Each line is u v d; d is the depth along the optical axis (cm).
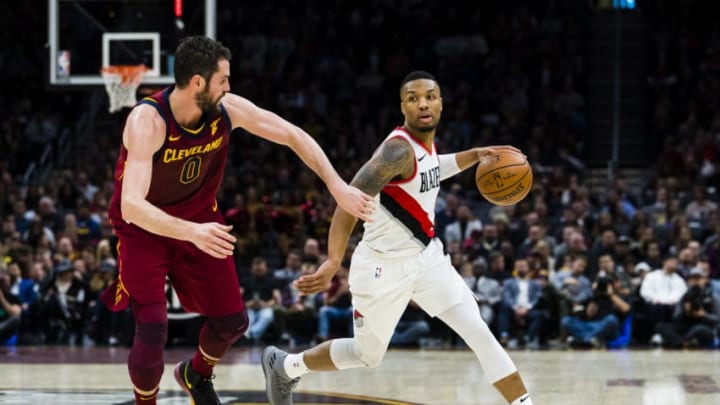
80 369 984
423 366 1022
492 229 1447
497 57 2069
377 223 517
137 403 498
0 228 1602
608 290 1316
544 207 1528
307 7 2184
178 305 1287
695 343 1318
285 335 1374
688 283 1344
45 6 2119
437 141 1805
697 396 743
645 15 2162
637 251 1416
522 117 1975
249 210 1577
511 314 1352
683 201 1634
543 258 1380
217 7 2142
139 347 482
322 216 1575
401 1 2178
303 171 1756
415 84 513
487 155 554
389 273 516
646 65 2116
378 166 496
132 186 446
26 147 1883
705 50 2098
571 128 1978
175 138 467
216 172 502
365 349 533
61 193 1697
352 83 2067
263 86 2030
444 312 518
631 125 2070
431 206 522
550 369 983
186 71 456
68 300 1380
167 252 497
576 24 2155
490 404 700
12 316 1351
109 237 1459
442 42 2105
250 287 1390
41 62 2094
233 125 488
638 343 1366
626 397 738
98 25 1224
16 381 857
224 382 852
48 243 1478
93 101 1961
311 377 894
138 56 1218
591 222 1519
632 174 1908
